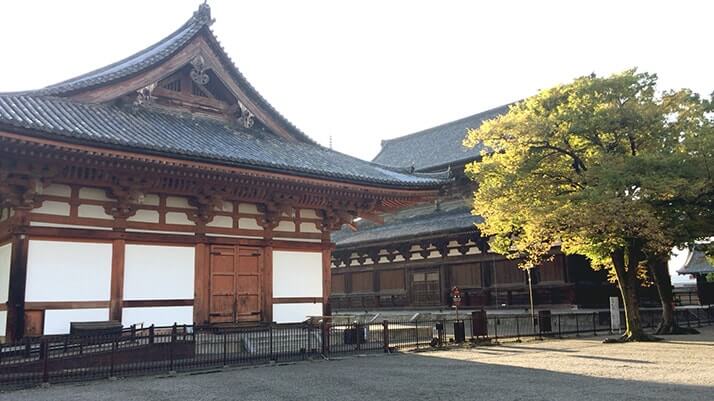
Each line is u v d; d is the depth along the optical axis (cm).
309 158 2584
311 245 2600
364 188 2459
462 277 4284
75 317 1945
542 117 2633
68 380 1560
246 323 2312
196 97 2595
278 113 2792
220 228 2333
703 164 2411
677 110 2697
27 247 1883
